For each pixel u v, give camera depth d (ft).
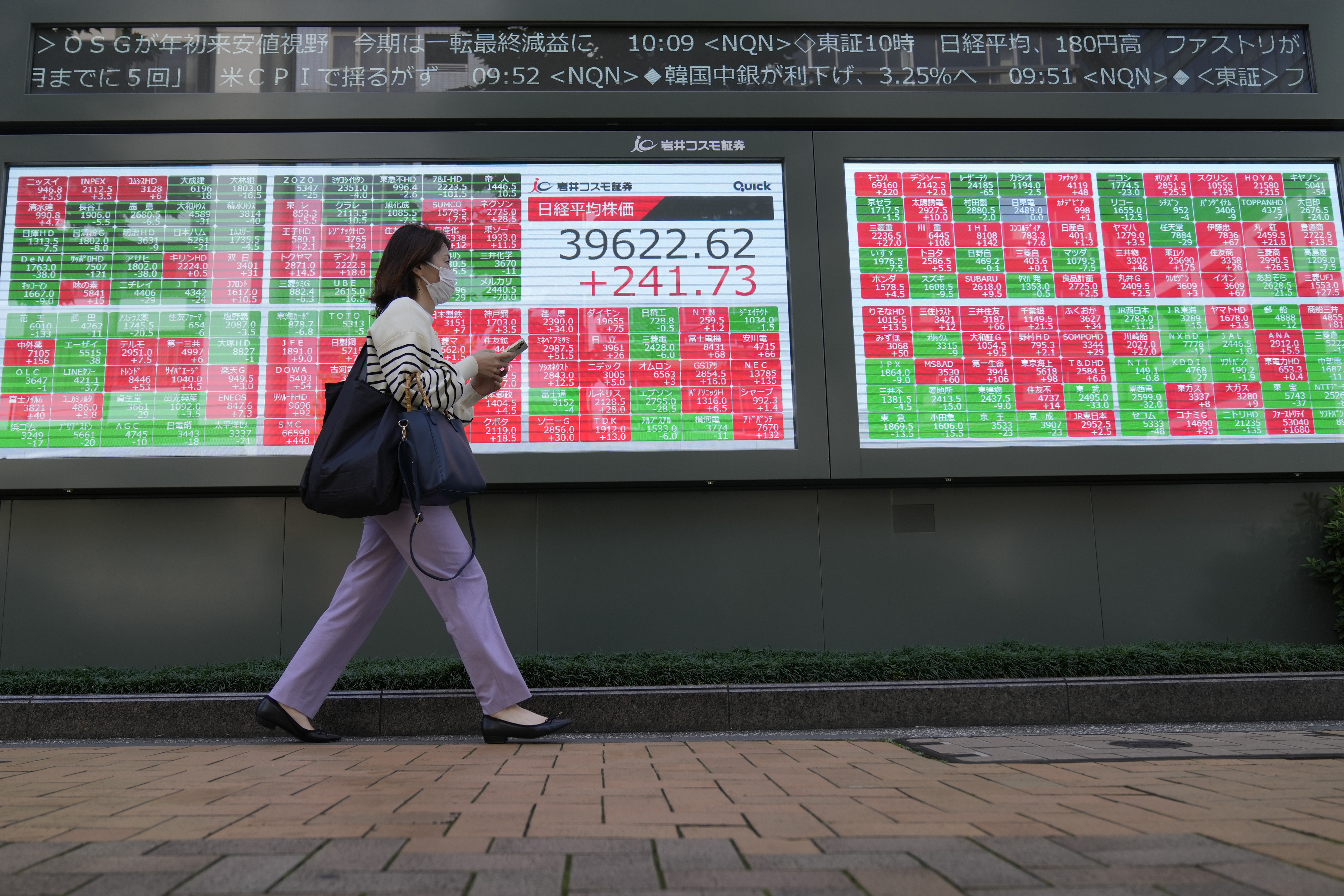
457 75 14.61
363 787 6.94
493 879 4.42
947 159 14.58
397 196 14.21
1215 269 14.58
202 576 13.46
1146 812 6.00
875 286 14.30
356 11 14.55
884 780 7.27
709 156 14.47
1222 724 11.31
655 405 13.93
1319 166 14.97
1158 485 14.38
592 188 14.42
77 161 13.93
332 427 9.02
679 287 14.25
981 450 13.85
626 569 13.78
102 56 14.38
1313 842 5.17
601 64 14.75
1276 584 14.16
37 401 13.44
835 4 14.88
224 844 5.10
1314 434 14.23
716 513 13.98
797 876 4.48
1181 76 15.11
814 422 13.82
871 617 13.83
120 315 13.71
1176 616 14.01
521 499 13.88
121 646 13.25
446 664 11.45
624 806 6.20
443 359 9.45
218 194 14.08
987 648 12.60
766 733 10.92
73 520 13.52
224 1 14.46
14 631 13.21
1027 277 14.42
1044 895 4.18
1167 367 14.29
